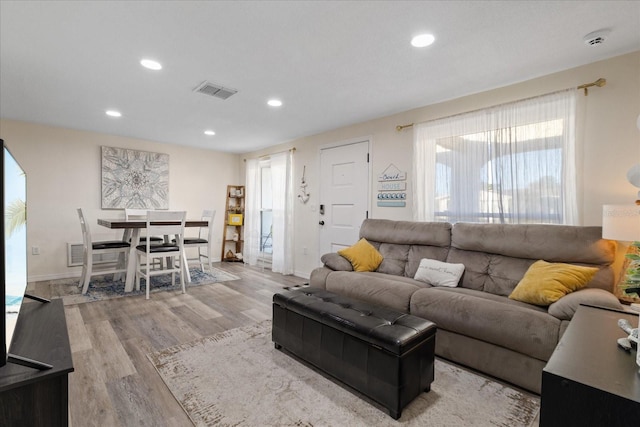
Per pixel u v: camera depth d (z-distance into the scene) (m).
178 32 1.98
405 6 1.73
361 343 1.72
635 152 2.20
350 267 3.15
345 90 2.95
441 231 2.97
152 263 4.93
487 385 1.88
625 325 1.18
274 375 1.96
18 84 2.81
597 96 2.35
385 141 3.75
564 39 2.06
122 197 4.89
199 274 4.80
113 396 1.72
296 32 1.98
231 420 1.54
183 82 2.76
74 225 4.50
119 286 4.02
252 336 2.54
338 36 2.03
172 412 1.59
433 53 2.25
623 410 0.73
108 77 2.66
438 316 2.15
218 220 6.09
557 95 2.51
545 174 2.56
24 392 0.89
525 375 1.82
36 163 4.21
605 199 2.31
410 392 1.63
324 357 1.94
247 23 1.88
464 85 2.82
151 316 2.96
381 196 3.77
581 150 2.41
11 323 0.96
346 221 4.19
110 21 1.86
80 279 4.08
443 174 3.19
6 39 2.05
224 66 2.45
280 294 2.31
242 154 6.30
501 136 2.80
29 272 4.19
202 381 1.88
